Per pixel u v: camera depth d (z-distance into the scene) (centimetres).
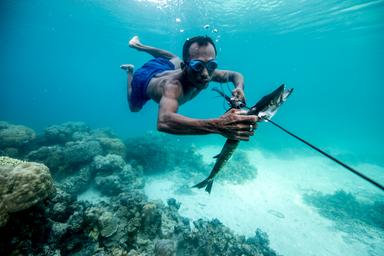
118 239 541
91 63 7700
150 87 290
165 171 1327
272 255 712
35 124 2948
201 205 1029
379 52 3797
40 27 3369
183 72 235
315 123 5494
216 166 235
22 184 366
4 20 2892
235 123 136
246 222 956
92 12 2356
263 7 1816
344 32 2545
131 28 2778
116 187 912
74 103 8650
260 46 3588
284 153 2184
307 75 9744
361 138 3916
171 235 657
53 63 9281
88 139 1189
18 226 383
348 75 8831
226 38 2980
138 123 4200
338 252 848
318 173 1727
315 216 1059
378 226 1012
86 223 509
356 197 1348
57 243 456
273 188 1321
